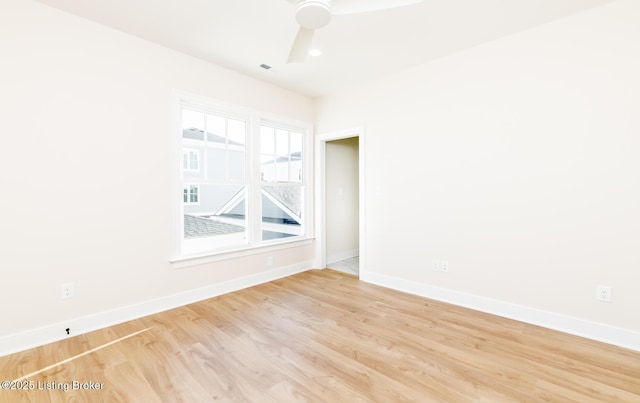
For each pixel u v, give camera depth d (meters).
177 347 2.14
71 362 1.96
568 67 2.35
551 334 2.35
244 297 3.20
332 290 3.45
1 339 2.04
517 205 2.62
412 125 3.31
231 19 2.36
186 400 1.60
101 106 2.46
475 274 2.89
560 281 2.42
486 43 2.75
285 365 1.92
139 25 2.46
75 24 2.33
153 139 2.76
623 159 2.15
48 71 2.21
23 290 2.13
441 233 3.11
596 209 2.26
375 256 3.71
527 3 2.15
